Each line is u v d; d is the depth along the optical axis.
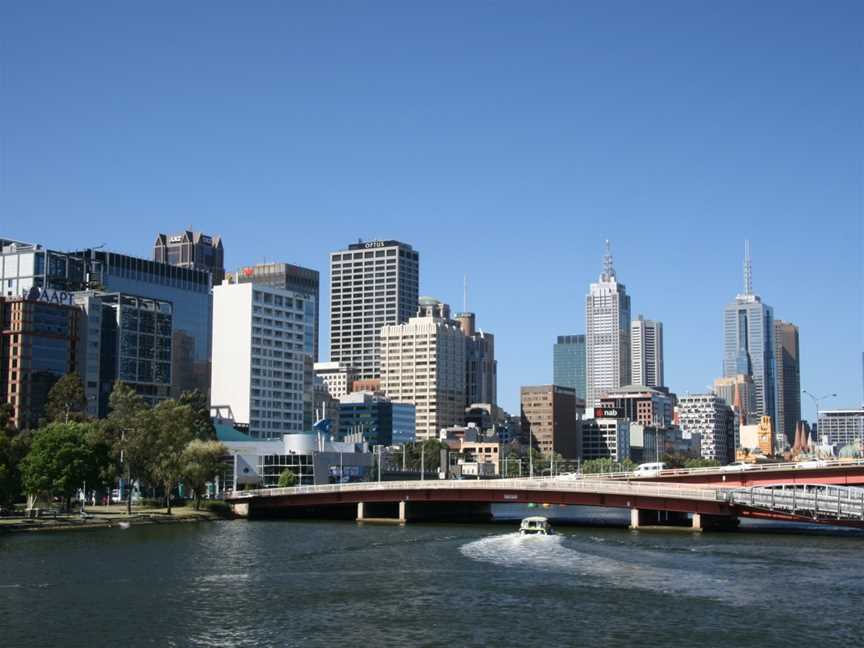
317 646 91.00
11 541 173.62
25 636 94.62
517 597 114.44
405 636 94.50
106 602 111.38
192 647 90.69
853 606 108.12
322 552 161.00
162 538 183.50
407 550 164.38
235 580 127.69
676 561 146.62
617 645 90.94
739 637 93.94
